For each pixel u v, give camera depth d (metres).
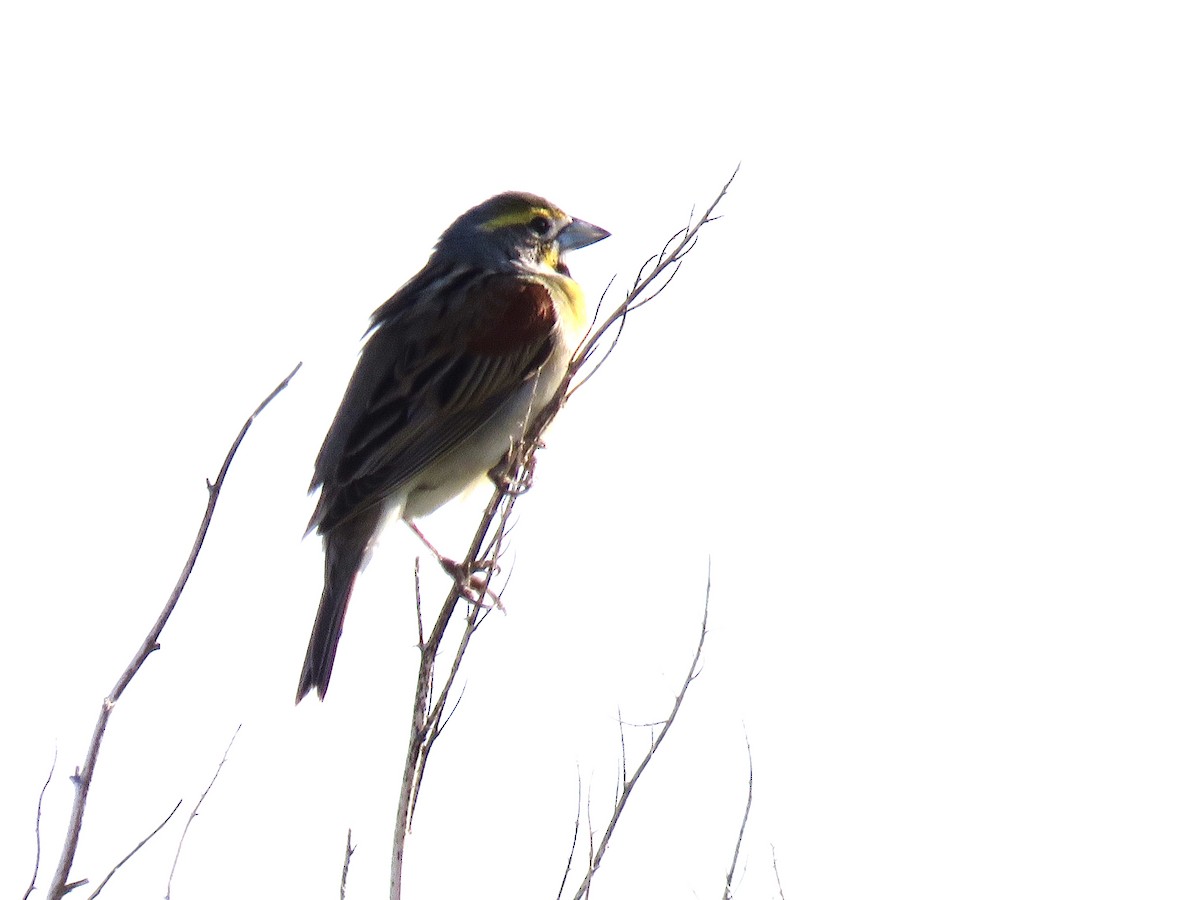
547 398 12.42
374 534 11.75
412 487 12.16
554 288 12.87
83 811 5.78
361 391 12.15
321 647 11.42
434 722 6.99
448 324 12.16
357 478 11.70
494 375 12.14
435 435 11.95
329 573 11.68
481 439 12.17
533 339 12.27
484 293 12.34
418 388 11.95
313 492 12.26
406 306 12.55
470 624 7.21
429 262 13.17
